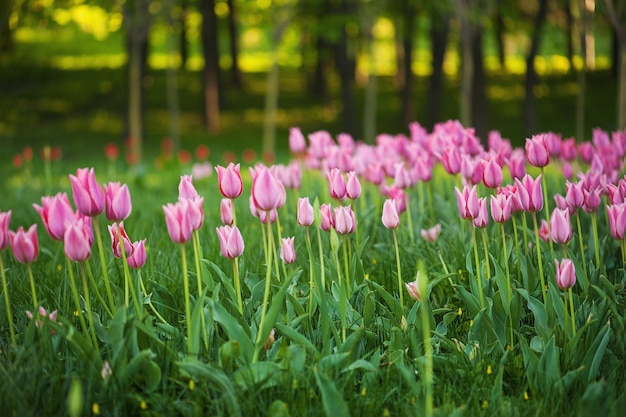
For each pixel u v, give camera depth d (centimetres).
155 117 3200
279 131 2961
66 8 1958
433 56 2605
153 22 1858
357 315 398
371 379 346
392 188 527
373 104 2105
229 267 496
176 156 1405
